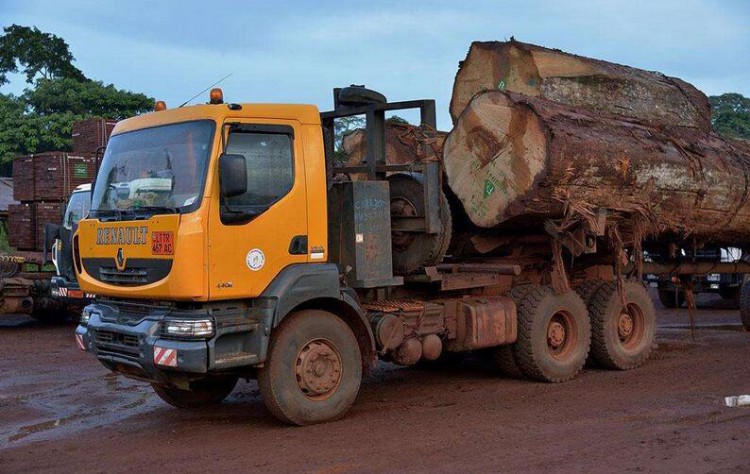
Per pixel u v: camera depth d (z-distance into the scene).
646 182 8.99
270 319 6.70
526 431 6.80
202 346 6.43
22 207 17.41
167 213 6.57
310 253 7.07
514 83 9.47
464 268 8.99
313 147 7.14
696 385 8.77
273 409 6.95
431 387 8.99
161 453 6.41
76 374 10.37
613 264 10.02
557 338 9.26
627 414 7.37
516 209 8.32
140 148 7.12
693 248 11.09
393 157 9.39
